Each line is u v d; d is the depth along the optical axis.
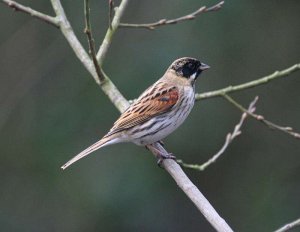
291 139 15.88
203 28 14.86
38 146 15.09
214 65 14.98
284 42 15.60
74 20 15.18
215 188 15.86
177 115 10.31
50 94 15.38
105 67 14.77
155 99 10.17
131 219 14.86
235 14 14.97
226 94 10.63
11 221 15.12
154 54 14.68
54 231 15.03
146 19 15.02
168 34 14.84
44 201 15.08
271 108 15.88
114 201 14.80
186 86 10.44
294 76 15.81
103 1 15.24
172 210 15.22
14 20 15.71
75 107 15.12
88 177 14.91
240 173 15.88
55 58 15.53
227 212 15.79
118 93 10.08
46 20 10.42
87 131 14.98
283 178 15.79
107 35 10.27
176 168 9.29
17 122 15.35
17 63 15.62
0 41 15.68
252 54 15.31
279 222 15.49
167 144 15.06
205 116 15.14
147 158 14.97
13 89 15.51
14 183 15.18
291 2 15.62
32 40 15.66
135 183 14.86
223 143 15.22
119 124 10.04
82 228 14.91
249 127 15.85
